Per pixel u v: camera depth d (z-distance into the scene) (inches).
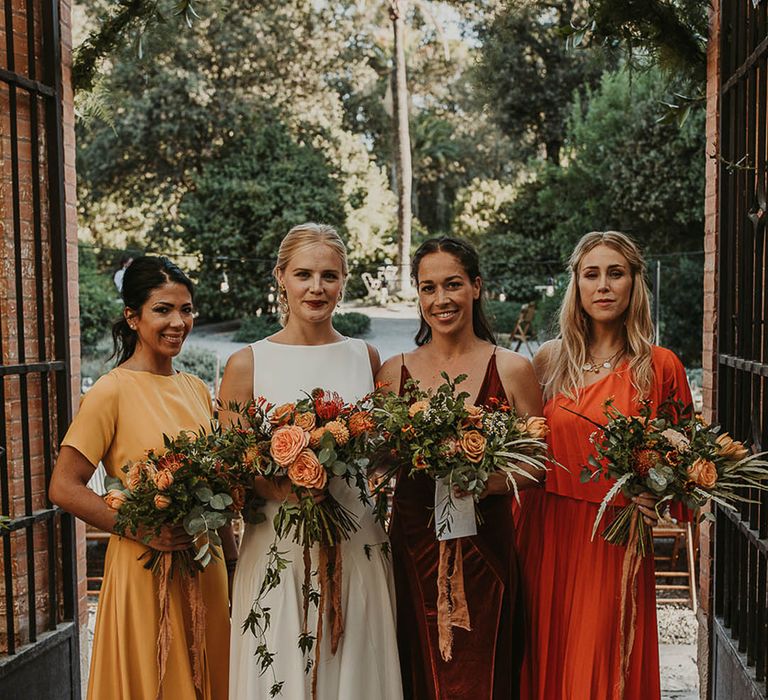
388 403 101.1
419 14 945.5
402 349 561.0
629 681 111.3
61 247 134.0
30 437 131.0
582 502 114.6
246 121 775.7
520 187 775.1
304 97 801.6
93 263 660.7
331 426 96.6
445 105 1028.5
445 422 99.7
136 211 779.4
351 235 743.7
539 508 120.1
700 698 146.8
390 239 778.8
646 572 112.5
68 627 131.4
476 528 107.2
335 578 104.0
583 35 155.9
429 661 111.3
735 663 121.2
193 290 113.0
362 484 102.7
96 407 105.0
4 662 115.3
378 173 812.0
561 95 810.8
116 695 104.4
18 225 122.2
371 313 678.5
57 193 133.9
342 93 929.5
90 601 219.8
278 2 786.8
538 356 128.0
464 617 106.7
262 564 106.0
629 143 620.4
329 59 823.1
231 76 783.7
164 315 108.8
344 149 788.0
